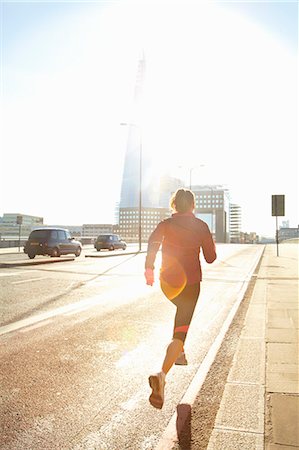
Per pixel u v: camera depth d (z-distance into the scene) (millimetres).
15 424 2863
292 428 2648
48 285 10672
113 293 9570
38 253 21922
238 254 32531
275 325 5844
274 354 4359
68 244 23797
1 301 8062
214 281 12422
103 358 4473
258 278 12516
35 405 3191
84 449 2539
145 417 3002
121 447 2564
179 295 3230
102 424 2885
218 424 2721
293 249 46406
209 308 7898
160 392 2732
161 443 2566
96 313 7105
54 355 4547
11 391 3471
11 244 42656
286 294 8961
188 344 5184
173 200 3533
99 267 16969
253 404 3033
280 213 26969
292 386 3395
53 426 2844
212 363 4273
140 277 13047
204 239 3350
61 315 6859
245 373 3746
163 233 3391
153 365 4254
